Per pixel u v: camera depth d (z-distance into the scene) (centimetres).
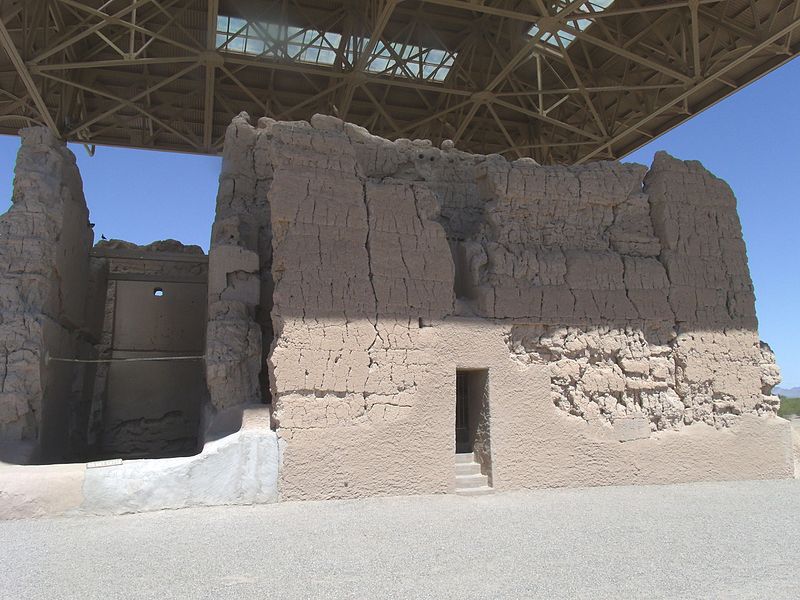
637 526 600
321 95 1716
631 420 861
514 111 2133
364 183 814
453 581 428
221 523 593
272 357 720
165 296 1212
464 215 933
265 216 926
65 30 1562
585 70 1873
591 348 859
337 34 1723
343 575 438
